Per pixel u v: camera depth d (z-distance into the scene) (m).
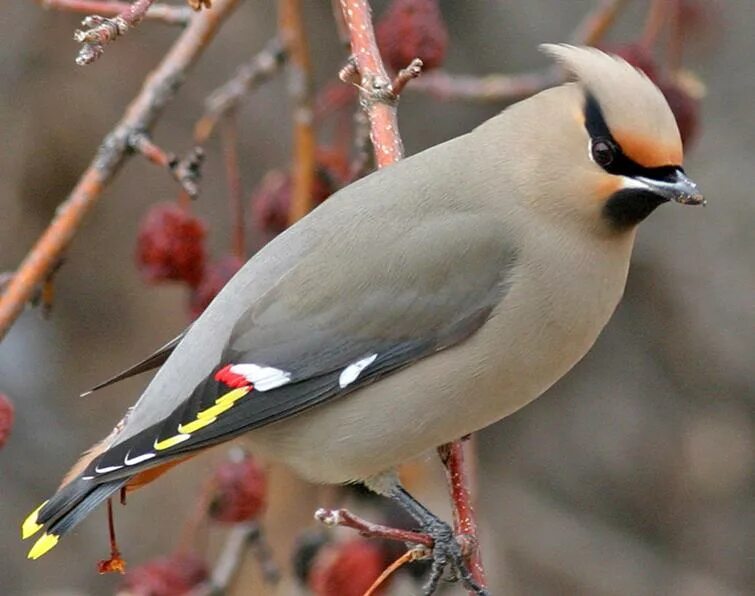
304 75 10.94
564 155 8.75
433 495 11.79
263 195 11.11
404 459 9.18
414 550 8.78
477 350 8.90
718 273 15.05
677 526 15.69
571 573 15.44
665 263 15.16
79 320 15.90
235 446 10.33
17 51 15.04
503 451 15.88
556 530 15.54
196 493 15.44
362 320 8.98
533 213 8.88
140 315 15.98
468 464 9.46
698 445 15.65
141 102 10.45
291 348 9.04
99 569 8.82
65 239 10.04
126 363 15.88
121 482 8.80
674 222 15.09
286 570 12.22
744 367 15.30
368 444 9.08
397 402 8.98
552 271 8.84
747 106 14.91
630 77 8.65
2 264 15.13
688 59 14.56
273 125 15.44
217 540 15.19
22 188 15.22
